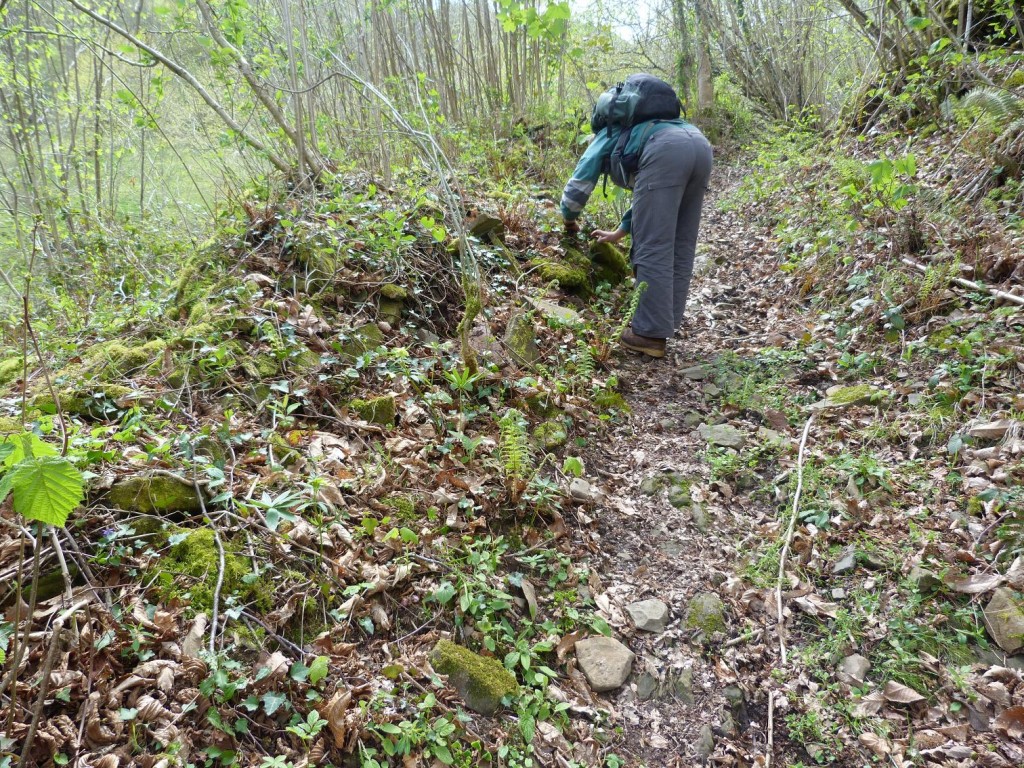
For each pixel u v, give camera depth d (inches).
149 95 239.6
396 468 110.8
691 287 218.5
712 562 111.8
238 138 177.0
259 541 89.4
